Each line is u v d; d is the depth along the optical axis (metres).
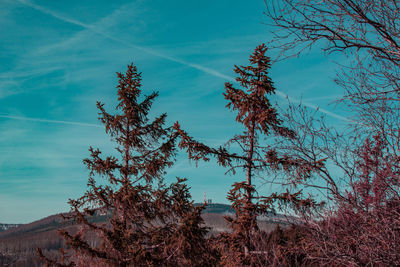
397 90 4.55
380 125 5.03
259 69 15.26
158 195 15.09
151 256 13.62
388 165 5.02
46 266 12.86
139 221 15.69
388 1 3.88
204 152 14.58
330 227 5.36
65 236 13.43
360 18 3.90
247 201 12.98
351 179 5.31
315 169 5.63
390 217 5.00
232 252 13.06
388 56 4.08
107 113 16.25
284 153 5.89
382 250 4.88
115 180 14.99
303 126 5.70
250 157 14.21
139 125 16.81
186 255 13.52
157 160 15.81
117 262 13.47
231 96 15.37
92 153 14.93
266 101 14.43
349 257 5.18
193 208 13.90
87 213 14.38
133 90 16.66
